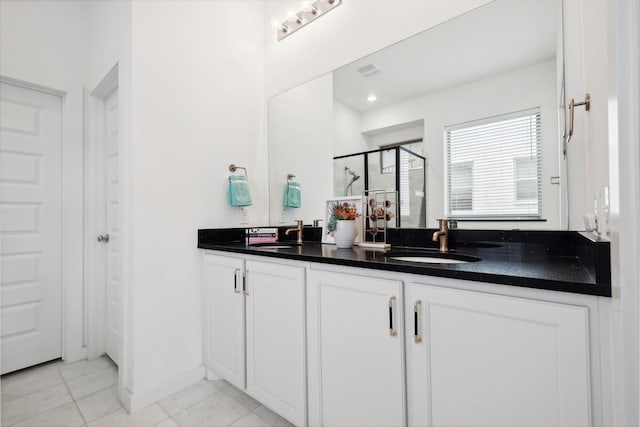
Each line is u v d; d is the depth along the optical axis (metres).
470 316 0.90
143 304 1.67
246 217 2.23
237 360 1.66
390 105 1.73
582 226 1.18
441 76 1.56
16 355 2.02
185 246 1.87
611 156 0.51
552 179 1.27
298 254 1.37
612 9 0.47
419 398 1.00
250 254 1.59
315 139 2.08
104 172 2.34
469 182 1.48
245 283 1.62
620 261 0.47
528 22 1.33
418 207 1.64
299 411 1.33
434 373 0.97
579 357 0.73
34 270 2.10
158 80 1.77
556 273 0.85
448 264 1.05
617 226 0.48
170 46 1.83
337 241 1.71
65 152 2.20
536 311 0.79
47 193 2.16
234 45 2.20
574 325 0.74
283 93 2.27
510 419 0.83
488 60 1.42
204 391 1.78
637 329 0.46
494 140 1.41
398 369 1.04
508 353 0.83
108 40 1.98
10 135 2.02
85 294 2.26
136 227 1.65
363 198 1.81
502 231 1.37
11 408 1.63
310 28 2.09
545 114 1.29
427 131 1.61
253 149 2.30
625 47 0.44
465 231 1.48
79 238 2.25
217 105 2.07
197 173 1.94
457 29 1.50
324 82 2.01
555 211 1.27
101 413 1.58
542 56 1.30
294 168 2.21
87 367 2.11
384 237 1.70
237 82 2.21
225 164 2.11
